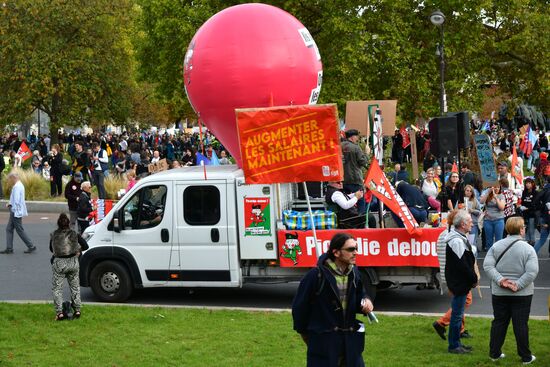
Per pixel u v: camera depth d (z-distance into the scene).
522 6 41.09
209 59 16.22
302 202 15.35
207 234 14.76
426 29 40.59
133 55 51.56
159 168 22.22
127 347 11.80
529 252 10.45
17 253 21.97
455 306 11.12
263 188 14.48
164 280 15.05
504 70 44.41
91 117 58.56
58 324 13.27
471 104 41.69
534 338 11.87
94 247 15.34
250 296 16.27
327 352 7.94
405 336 12.16
